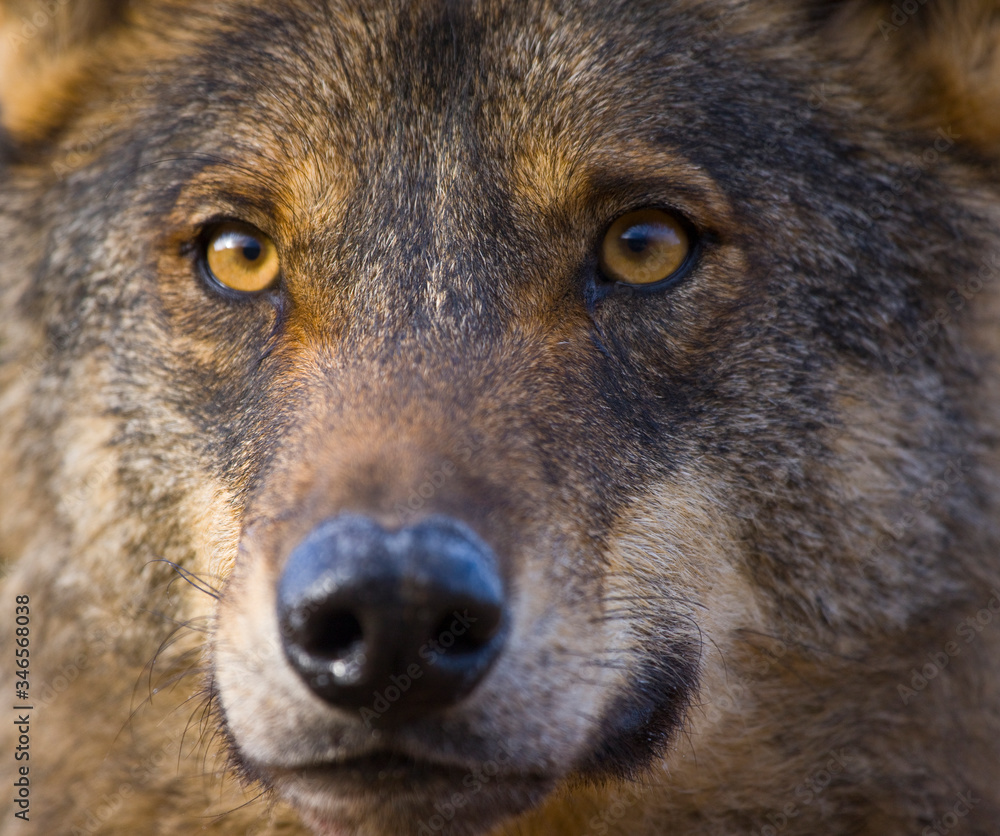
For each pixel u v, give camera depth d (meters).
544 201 5.84
